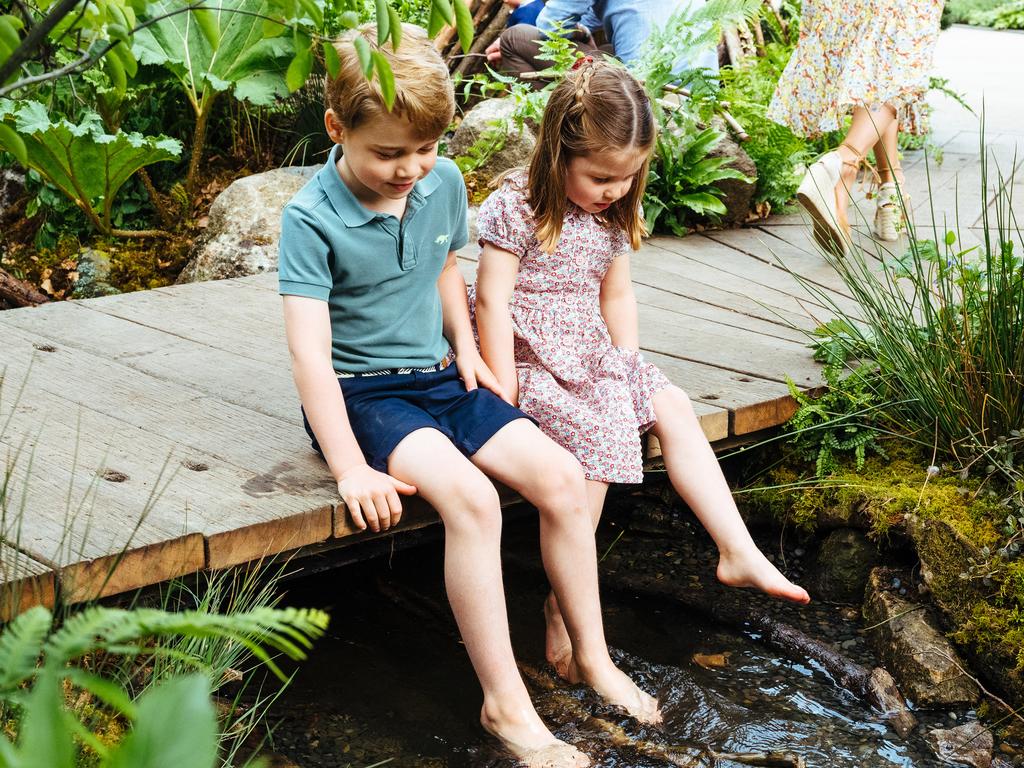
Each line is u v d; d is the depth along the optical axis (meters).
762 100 6.25
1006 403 2.81
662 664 2.57
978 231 4.82
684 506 3.29
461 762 2.17
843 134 6.12
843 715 2.42
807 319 3.81
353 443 2.24
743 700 2.47
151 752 0.60
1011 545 2.57
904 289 4.09
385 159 2.11
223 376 3.13
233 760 2.12
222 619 0.89
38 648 0.83
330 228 2.21
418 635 2.69
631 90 2.45
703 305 3.98
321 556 2.66
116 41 1.38
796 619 2.83
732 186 5.07
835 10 4.74
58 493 2.31
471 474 2.16
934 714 2.43
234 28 4.98
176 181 5.22
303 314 2.22
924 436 2.99
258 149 5.38
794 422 3.08
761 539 3.21
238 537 2.16
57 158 4.45
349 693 2.42
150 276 4.83
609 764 2.14
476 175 5.24
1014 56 12.37
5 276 4.54
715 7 5.11
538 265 2.61
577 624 2.32
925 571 2.68
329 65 1.50
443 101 2.08
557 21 5.42
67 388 2.99
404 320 2.38
